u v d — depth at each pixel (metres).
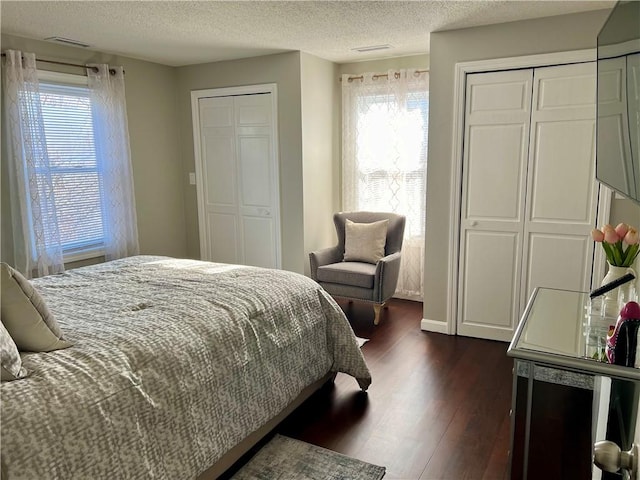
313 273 4.36
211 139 5.04
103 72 4.23
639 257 2.02
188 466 1.77
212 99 4.94
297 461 2.26
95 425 1.49
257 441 2.32
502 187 3.57
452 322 3.89
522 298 3.64
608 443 1.29
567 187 3.37
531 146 3.43
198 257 5.39
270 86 4.55
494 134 3.53
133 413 1.60
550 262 3.51
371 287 4.09
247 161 4.86
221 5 3.00
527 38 3.31
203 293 2.41
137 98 4.70
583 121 3.25
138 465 1.59
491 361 3.37
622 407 1.42
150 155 4.89
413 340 3.78
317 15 3.21
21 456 1.31
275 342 2.34
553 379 1.57
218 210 5.16
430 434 2.47
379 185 4.90
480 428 2.52
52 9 3.05
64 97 4.04
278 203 4.74
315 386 2.82
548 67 3.30
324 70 4.74
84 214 4.29
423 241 4.75
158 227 5.07
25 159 3.66
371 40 3.92
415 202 4.73
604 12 3.08
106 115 4.28
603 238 2.00
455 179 3.69
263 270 2.96
